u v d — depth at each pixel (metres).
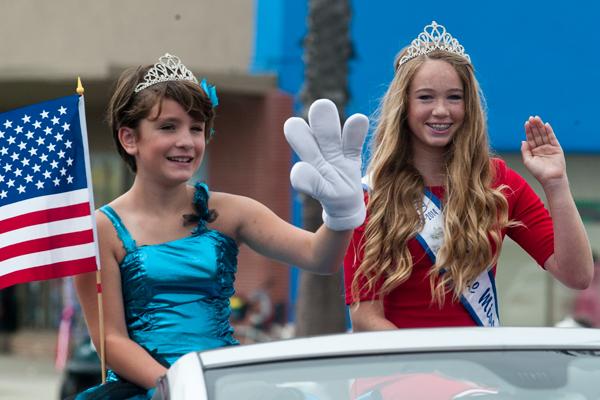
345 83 24.08
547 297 31.73
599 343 7.03
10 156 9.88
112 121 9.27
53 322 42.50
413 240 9.39
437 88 9.52
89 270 9.16
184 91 8.98
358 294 9.50
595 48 31.30
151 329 8.82
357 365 6.76
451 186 9.41
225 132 37.34
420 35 9.78
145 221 9.05
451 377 6.68
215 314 8.95
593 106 31.36
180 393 6.54
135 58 36.62
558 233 9.21
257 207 9.22
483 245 9.28
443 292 9.30
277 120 36.56
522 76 31.77
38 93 39.59
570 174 31.77
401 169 9.61
